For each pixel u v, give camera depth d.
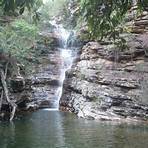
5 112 22.69
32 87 29.20
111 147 13.73
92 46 26.80
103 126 19.19
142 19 24.02
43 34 33.03
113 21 6.45
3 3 5.10
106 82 23.92
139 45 23.61
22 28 24.02
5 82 22.75
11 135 16.23
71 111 26.80
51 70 31.72
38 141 14.93
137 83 22.59
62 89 30.27
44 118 22.58
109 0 5.94
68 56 32.53
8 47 22.67
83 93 25.41
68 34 34.44
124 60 24.14
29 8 5.27
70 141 14.94
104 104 23.11
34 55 29.94
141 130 17.81
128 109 22.14
